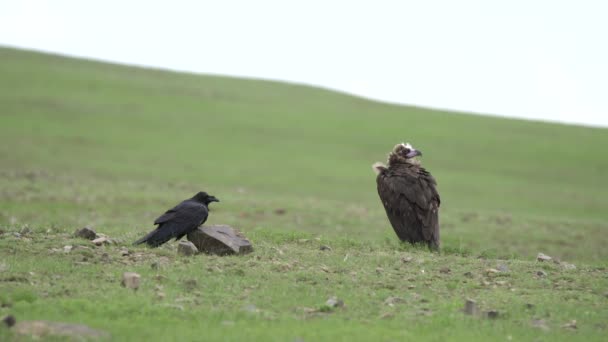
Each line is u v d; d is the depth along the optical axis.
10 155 49.41
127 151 55.00
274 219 31.39
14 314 8.95
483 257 14.91
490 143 70.25
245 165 53.59
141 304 9.57
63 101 72.31
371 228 30.41
